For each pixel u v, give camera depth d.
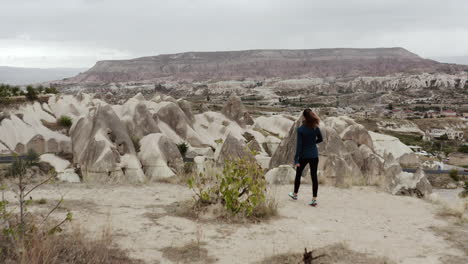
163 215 7.37
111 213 7.35
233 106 41.16
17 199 8.07
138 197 9.05
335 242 6.23
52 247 4.88
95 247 5.19
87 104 50.75
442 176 52.03
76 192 9.33
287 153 20.19
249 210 7.25
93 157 17.31
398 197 10.54
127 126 26.19
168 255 5.38
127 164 17.81
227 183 7.55
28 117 45.25
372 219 7.96
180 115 34.22
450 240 6.55
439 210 8.93
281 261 5.29
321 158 19.47
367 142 25.66
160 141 20.75
